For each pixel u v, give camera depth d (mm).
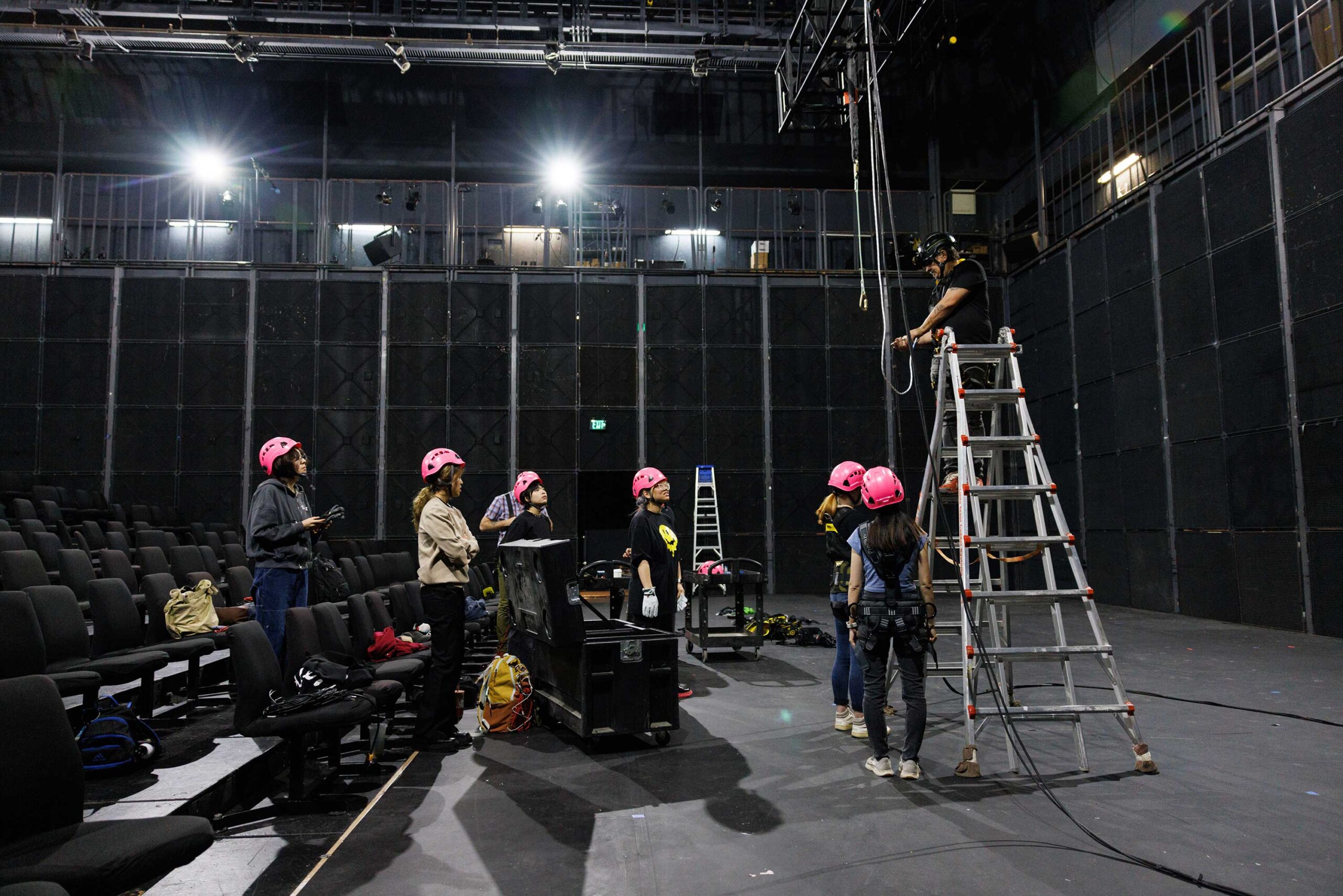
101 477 13336
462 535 4750
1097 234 12711
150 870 2174
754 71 15500
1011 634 8922
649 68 14727
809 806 3461
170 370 13680
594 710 4430
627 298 14805
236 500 13555
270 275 14102
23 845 2170
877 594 3857
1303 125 8984
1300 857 2852
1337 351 8555
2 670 3635
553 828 3227
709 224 16391
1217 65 11172
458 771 4090
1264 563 9516
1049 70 14992
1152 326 11469
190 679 5203
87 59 13805
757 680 6547
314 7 15008
